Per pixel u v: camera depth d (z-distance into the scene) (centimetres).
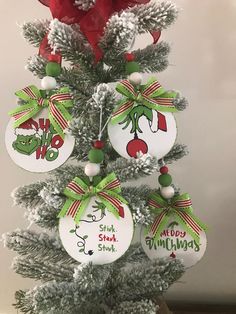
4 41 63
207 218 66
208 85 63
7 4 62
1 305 70
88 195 40
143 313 41
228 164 64
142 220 40
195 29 62
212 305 67
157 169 41
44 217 43
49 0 43
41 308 39
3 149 65
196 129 64
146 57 45
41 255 47
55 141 41
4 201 67
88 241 40
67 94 41
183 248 45
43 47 44
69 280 46
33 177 66
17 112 42
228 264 66
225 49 62
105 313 47
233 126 64
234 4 61
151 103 41
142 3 43
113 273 47
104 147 45
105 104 39
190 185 65
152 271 43
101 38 40
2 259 69
